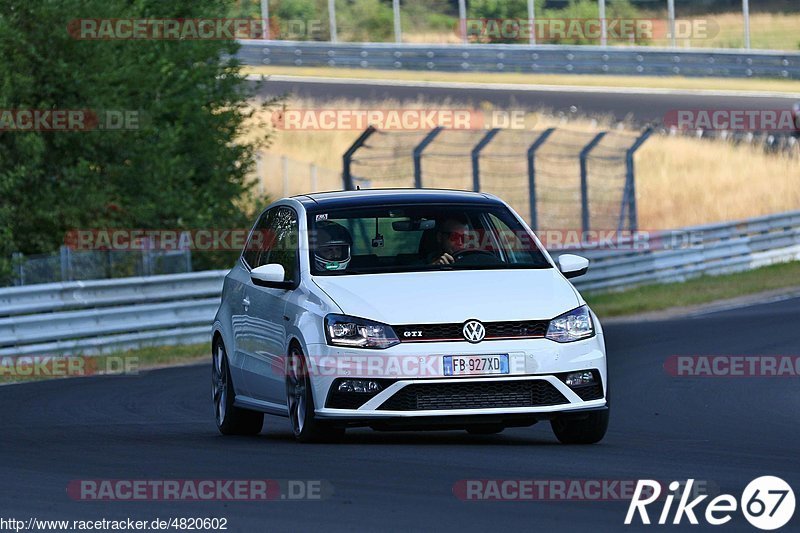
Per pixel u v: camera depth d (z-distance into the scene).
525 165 127.69
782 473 25.56
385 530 19.77
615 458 27.83
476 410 28.77
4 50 75.06
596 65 162.25
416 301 29.64
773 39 171.38
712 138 142.00
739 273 97.62
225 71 92.81
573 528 19.84
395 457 27.73
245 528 20.27
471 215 33.22
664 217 125.50
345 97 148.38
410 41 174.50
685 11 174.50
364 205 33.44
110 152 79.94
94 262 73.75
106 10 78.50
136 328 63.97
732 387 45.78
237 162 95.81
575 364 29.52
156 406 43.59
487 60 164.00
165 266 73.44
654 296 83.94
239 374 34.62
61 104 77.69
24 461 28.80
